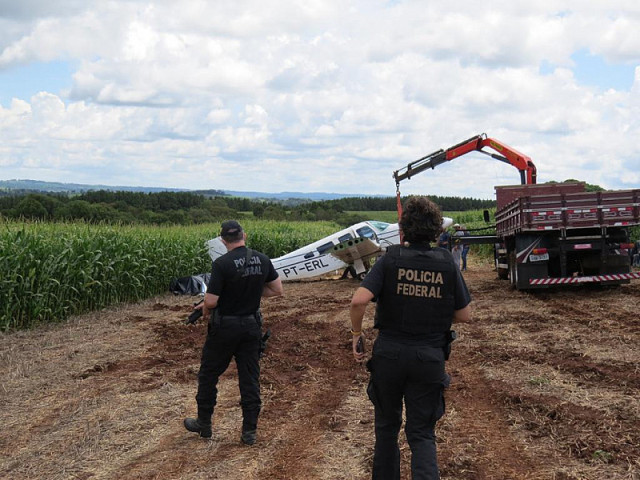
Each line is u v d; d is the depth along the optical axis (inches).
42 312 434.0
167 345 350.9
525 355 289.1
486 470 162.4
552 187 611.5
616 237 489.1
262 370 283.7
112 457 181.8
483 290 565.6
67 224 554.6
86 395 248.1
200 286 609.3
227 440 193.8
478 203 2669.8
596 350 294.8
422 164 722.2
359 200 3344.0
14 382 272.1
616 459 164.4
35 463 179.0
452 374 263.7
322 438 192.1
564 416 199.0
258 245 931.3
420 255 136.6
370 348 323.6
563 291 522.0
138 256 565.3
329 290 641.6
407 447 180.2
